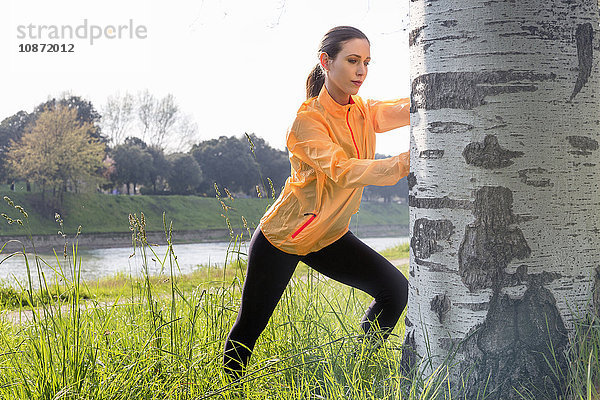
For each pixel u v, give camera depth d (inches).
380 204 3341.5
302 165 114.1
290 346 119.7
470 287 93.4
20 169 2226.9
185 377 104.7
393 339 139.9
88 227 2134.6
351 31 111.5
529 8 90.8
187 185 2726.4
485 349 92.4
